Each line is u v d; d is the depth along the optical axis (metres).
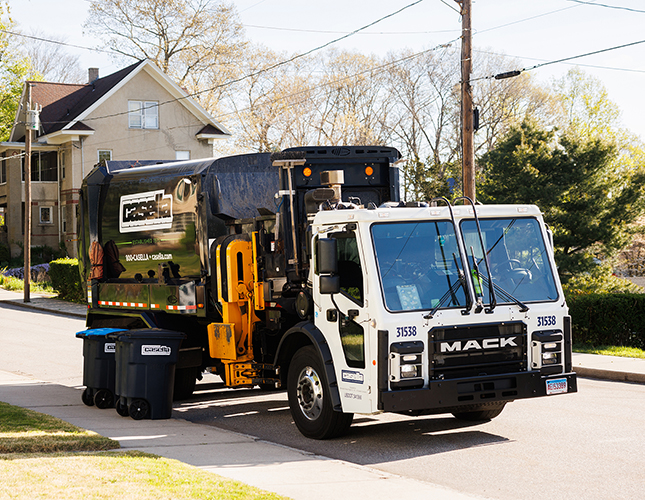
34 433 8.17
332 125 58.66
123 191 12.73
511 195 31.41
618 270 38.62
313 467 7.22
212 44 54.56
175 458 7.53
